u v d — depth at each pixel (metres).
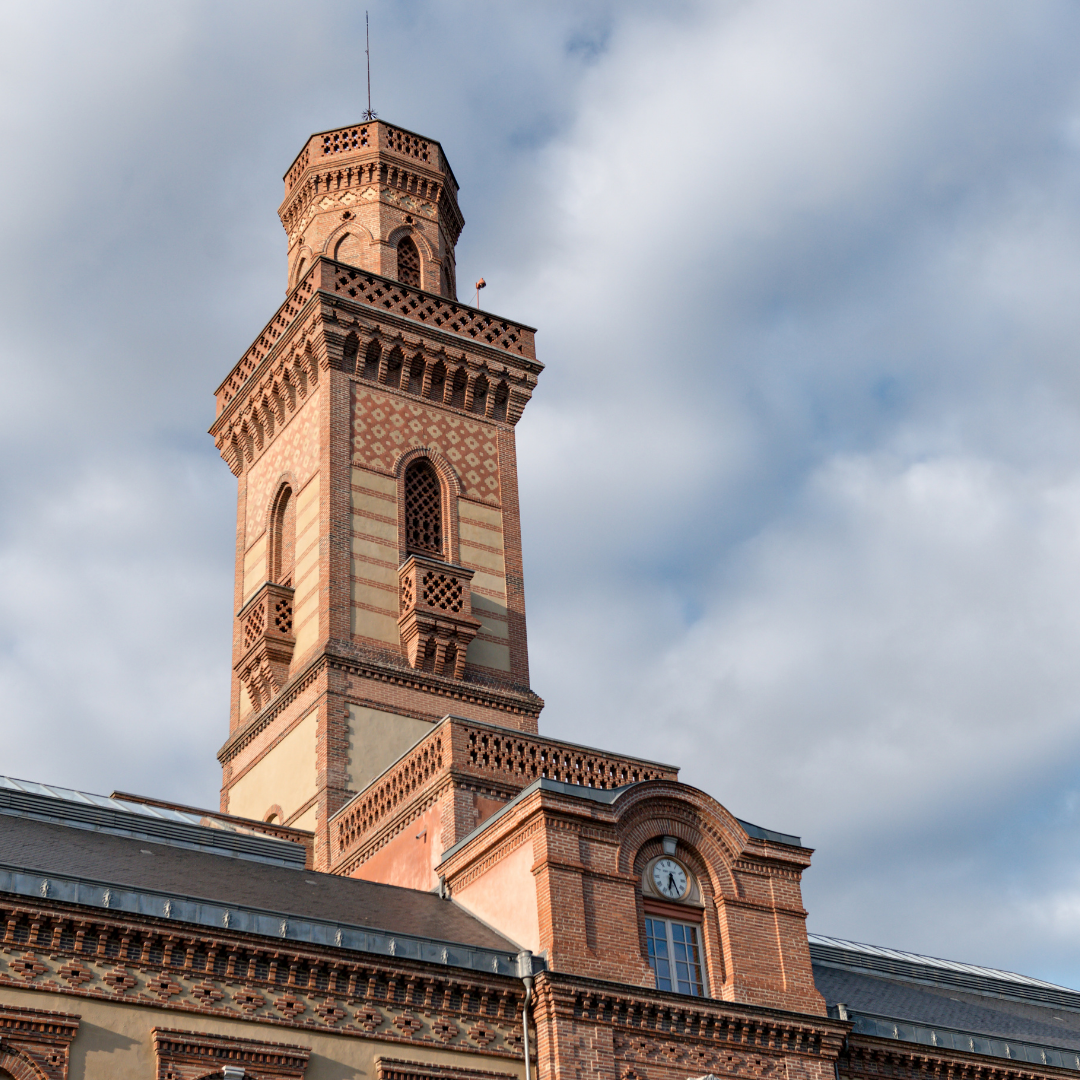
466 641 45.84
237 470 53.50
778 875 35.16
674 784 34.41
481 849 34.31
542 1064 29.73
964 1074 36.19
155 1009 26.58
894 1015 38.00
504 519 49.91
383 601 45.88
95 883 26.92
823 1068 33.03
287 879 33.88
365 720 43.47
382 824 39.31
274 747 45.19
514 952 30.81
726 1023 31.98
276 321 51.56
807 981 34.03
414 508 48.53
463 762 37.53
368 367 49.44
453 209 56.16
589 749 39.59
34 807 33.84
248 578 50.22
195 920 27.47
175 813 39.47
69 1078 25.30
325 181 54.12
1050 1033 41.50
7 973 25.48
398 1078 28.39
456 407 50.88
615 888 32.66
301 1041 27.73
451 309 51.75
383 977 29.06
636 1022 31.03
